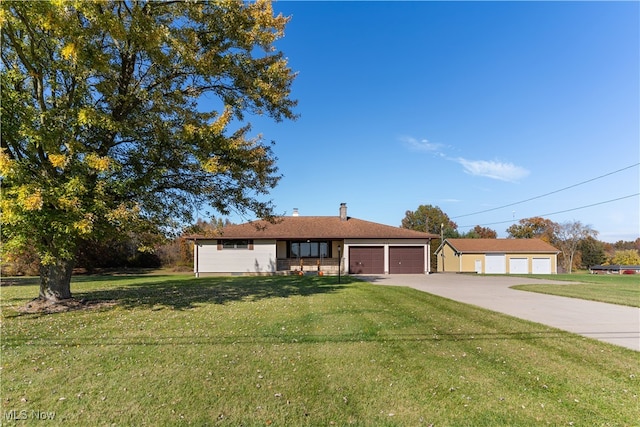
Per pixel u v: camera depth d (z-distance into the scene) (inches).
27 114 275.6
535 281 744.3
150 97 330.3
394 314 331.0
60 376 173.2
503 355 209.9
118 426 130.5
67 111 289.7
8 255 299.4
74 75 305.4
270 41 374.0
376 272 996.6
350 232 1016.2
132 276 931.3
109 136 342.3
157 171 347.6
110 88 317.1
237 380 170.4
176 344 227.8
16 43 277.7
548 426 131.5
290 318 311.6
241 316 319.9
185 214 416.5
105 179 312.8
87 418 135.4
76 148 289.6
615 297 467.5
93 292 499.5
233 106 388.5
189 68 358.9
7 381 167.0
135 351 212.1
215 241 959.0
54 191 270.5
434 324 289.4
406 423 133.6
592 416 138.7
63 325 279.1
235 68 362.0
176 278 821.2
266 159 424.8
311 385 165.6
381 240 1001.5
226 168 352.2
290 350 217.0
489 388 163.6
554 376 177.9
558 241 2144.4
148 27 291.0
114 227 322.3
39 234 291.6
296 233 989.2
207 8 347.6
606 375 179.8
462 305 386.9
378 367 189.0
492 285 635.5
